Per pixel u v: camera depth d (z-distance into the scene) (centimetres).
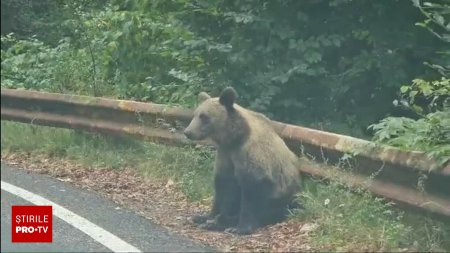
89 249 818
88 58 1662
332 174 955
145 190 1130
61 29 1812
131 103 1317
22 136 1443
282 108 1291
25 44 1898
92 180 1180
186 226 937
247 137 923
